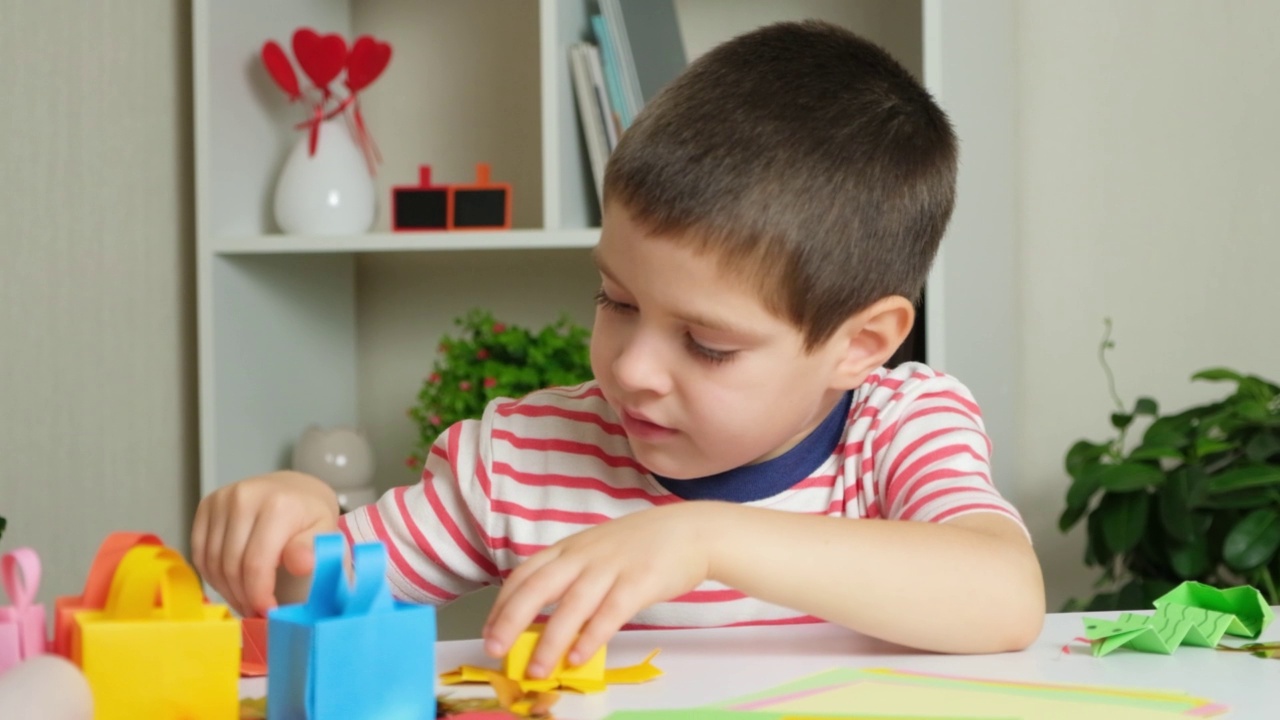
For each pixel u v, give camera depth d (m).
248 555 0.66
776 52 0.79
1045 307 1.93
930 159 0.83
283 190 1.86
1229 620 0.65
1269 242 1.84
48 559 1.67
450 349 1.84
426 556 0.95
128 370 1.83
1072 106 1.91
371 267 2.16
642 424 0.76
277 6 1.97
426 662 0.46
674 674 0.57
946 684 0.55
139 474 1.86
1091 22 1.89
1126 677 0.56
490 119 2.08
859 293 0.76
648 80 1.79
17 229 1.62
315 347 2.06
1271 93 1.84
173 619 0.44
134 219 1.85
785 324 0.73
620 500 0.91
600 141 1.75
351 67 1.89
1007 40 1.89
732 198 0.70
